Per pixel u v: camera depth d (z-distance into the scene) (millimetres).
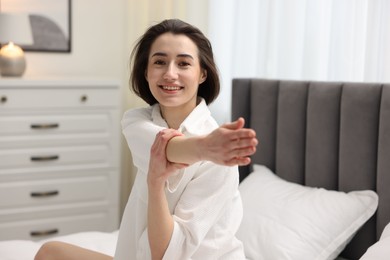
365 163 2141
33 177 3121
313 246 1948
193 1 3264
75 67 3684
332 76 2557
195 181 1268
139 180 1368
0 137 3023
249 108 2707
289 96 2465
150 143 1310
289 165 2473
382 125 2062
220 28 3156
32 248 2025
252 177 2438
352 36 2455
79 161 3209
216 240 1309
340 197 2102
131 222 1386
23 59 3234
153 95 1408
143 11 3574
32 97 3053
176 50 1332
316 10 2605
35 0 3520
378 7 2324
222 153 933
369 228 2123
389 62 2279
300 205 2082
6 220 3088
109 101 3234
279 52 2781
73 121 3166
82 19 3670
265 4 2867
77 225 3248
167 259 1219
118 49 3787
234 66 3074
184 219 1243
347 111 2191
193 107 1406
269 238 1979
